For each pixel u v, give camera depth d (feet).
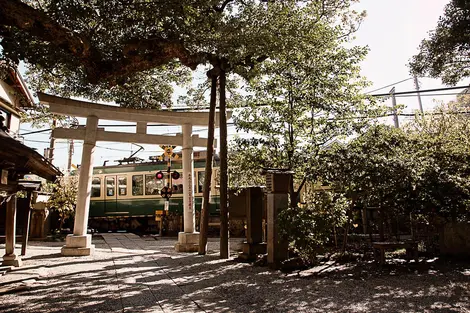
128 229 67.97
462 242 27.09
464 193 26.63
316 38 27.86
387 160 24.89
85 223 33.55
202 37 22.82
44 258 30.58
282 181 24.82
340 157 26.14
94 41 21.01
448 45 23.48
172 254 33.04
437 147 30.73
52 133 33.37
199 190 59.52
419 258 26.99
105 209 63.62
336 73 30.04
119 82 21.72
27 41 18.94
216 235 58.23
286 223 23.06
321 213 24.48
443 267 23.47
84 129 34.24
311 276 21.08
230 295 16.99
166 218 60.85
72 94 33.22
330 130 29.55
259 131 30.86
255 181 32.45
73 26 19.66
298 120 30.60
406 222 32.89
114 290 18.31
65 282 20.44
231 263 26.63
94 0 19.74
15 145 16.78
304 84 30.40
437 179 26.91
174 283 19.93
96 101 35.29
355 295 16.49
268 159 30.73
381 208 29.35
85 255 32.30
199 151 60.64
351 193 27.45
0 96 33.55
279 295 16.78
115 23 21.09
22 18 15.11
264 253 28.48
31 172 23.58
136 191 62.34
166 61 21.59
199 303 15.61
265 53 24.97
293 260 23.70
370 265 24.31
